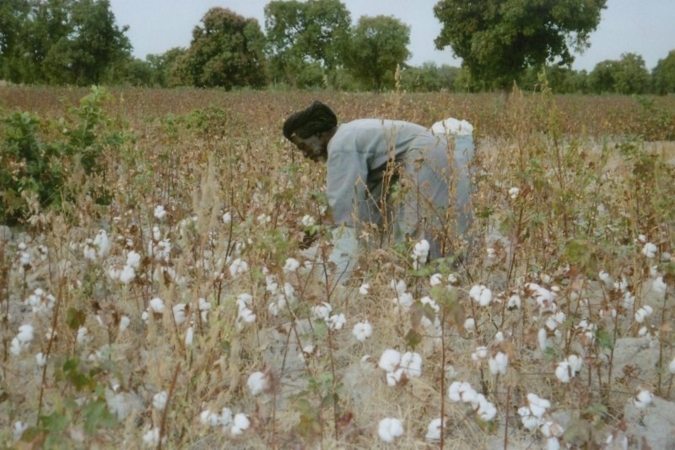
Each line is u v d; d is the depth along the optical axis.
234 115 11.75
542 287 3.26
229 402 2.96
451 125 4.69
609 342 2.89
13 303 3.70
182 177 6.33
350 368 3.21
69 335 2.86
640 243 4.09
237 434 2.38
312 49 74.25
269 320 3.61
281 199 4.04
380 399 2.96
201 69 66.81
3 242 3.66
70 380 2.19
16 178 5.14
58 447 1.95
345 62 72.62
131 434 2.39
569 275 3.13
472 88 40.16
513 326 3.12
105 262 3.95
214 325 2.47
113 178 5.72
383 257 3.78
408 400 2.95
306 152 4.41
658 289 3.38
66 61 53.22
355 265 4.00
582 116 18.17
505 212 3.70
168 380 2.46
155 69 86.81
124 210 4.50
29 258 3.62
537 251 3.88
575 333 3.03
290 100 21.67
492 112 14.75
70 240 4.04
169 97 23.75
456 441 2.74
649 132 16.17
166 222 4.99
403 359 2.43
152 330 2.37
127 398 2.76
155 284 3.88
